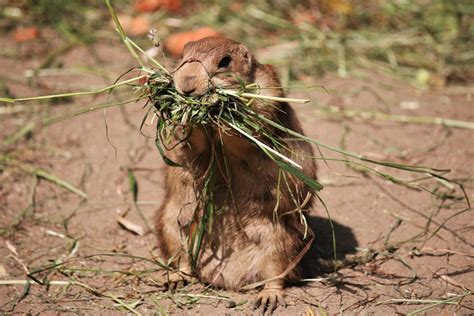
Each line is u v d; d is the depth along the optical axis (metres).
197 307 9.33
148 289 9.84
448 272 10.14
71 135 13.89
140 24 17.67
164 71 9.10
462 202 11.70
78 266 10.46
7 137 13.78
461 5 18.47
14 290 9.86
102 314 9.24
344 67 16.30
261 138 9.05
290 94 15.34
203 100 8.71
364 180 12.48
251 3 18.69
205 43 9.37
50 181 12.68
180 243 9.90
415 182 12.34
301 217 9.30
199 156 9.31
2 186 12.44
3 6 18.73
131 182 12.08
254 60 9.60
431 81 16.14
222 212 9.54
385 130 14.06
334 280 9.93
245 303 9.39
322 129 14.03
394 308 9.24
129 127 14.12
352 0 18.89
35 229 11.42
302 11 18.50
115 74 16.06
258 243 9.56
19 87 15.48
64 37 17.66
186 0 18.95
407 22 18.23
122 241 11.23
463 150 13.27
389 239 11.02
